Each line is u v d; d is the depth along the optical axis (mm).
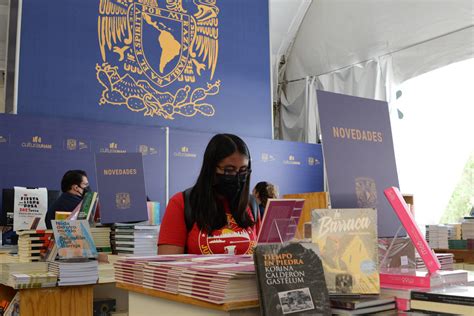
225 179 1938
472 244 4445
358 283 1174
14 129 5398
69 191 3502
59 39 5961
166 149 6336
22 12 5777
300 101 8117
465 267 4176
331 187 1409
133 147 6109
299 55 8203
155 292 1342
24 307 2455
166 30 6691
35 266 2586
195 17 6949
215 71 7031
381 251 1380
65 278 2520
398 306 1168
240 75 7230
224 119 7027
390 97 6680
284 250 1100
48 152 5551
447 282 1229
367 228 1215
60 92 5914
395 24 6672
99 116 6125
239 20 7324
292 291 1062
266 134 7348
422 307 1132
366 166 1497
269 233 1305
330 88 7629
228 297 1089
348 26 7332
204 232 1945
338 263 1184
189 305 1243
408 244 1379
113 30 6305
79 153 5734
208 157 1947
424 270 1340
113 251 2826
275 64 8461
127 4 6430
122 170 2984
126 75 6344
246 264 1256
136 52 6438
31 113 5727
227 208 1998
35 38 5824
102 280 2627
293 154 7301
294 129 8203
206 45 7000
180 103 6695
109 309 2850
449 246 4594
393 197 1333
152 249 2732
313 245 1136
